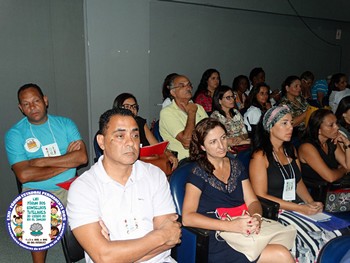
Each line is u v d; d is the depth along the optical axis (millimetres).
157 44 4816
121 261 1459
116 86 4379
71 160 2424
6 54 3426
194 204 1956
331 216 2297
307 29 6695
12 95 3510
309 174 2697
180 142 3252
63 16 3781
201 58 5344
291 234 1907
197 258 1817
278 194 2404
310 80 6023
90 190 1534
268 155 2361
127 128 1548
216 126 1998
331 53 7219
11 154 2385
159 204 1701
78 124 4090
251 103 4449
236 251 1862
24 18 3498
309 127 2709
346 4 6988
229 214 1975
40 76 3688
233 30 5645
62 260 2689
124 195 1610
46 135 2459
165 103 4059
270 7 5898
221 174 2059
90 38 4074
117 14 4242
